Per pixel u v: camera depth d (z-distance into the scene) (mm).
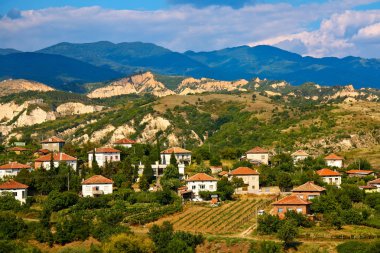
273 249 152625
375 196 197125
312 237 160750
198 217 187500
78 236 173375
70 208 197625
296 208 180750
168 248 158125
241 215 187875
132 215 187750
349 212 177250
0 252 163375
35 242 173500
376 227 172500
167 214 189750
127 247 157375
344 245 152500
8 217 181500
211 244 160750
